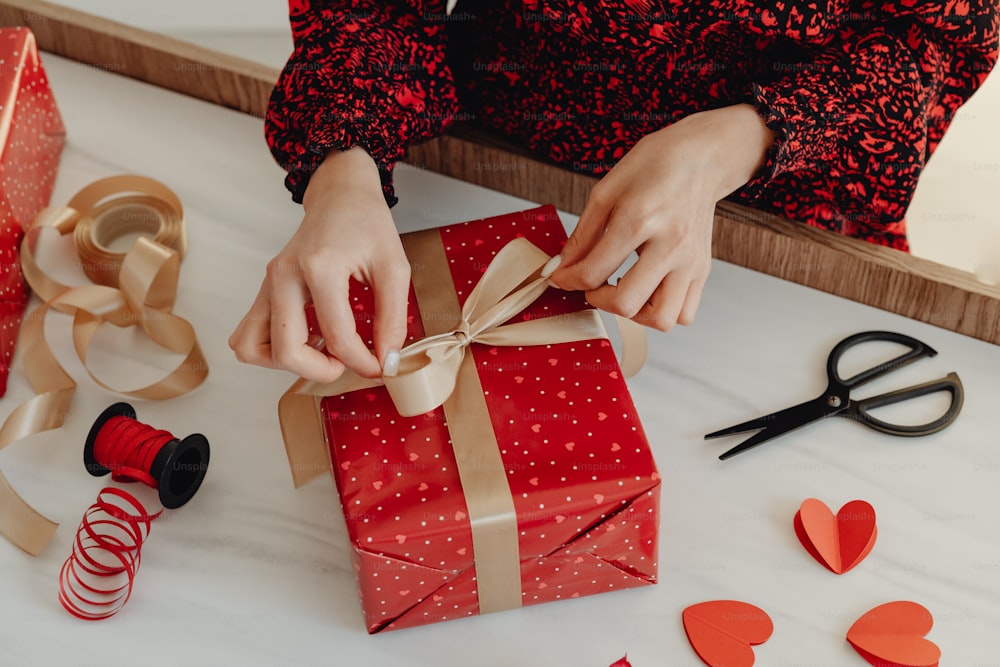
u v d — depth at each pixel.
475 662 0.67
